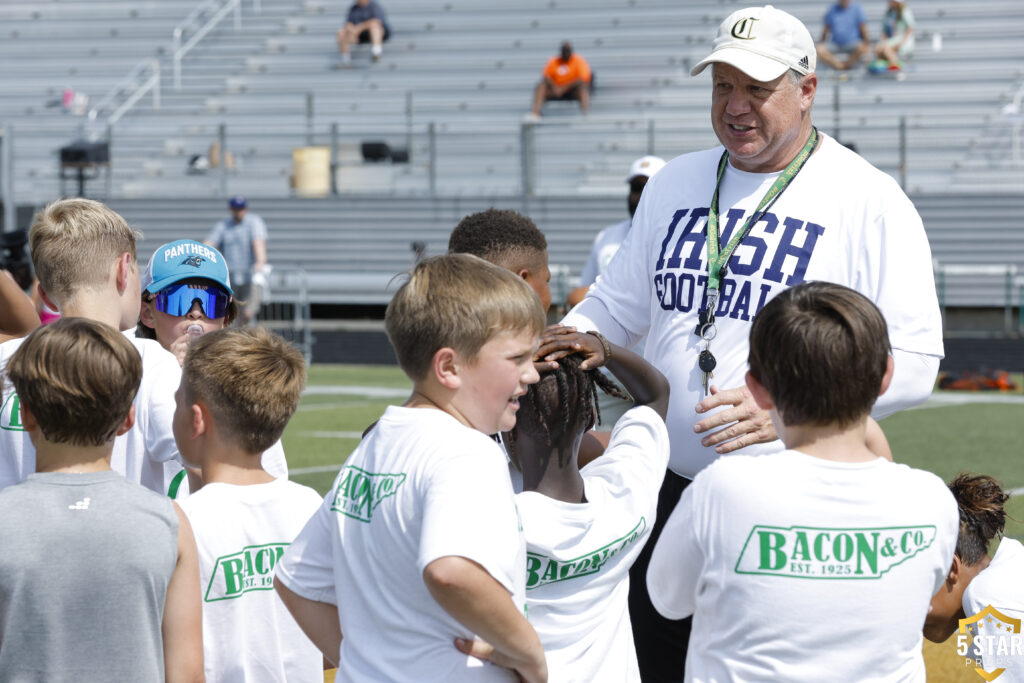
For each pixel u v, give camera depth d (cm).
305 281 1758
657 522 340
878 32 2139
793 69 315
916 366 305
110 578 239
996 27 2102
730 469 233
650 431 277
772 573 226
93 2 2550
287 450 907
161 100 2273
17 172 2148
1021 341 1572
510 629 212
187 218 2008
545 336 260
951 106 1941
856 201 319
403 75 2233
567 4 2311
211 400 271
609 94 2117
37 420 249
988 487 344
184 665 249
